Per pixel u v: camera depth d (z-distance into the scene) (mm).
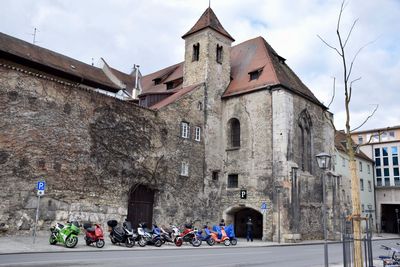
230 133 33781
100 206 23719
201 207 30812
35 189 20797
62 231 17703
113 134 25125
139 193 26766
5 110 20156
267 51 35500
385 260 12531
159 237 21047
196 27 35812
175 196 28859
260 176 30391
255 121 31797
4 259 12852
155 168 27562
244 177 31484
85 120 23672
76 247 17828
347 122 11203
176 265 12555
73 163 22688
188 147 30609
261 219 34281
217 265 13062
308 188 31625
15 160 20219
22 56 25859
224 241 24109
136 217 26203
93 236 18391
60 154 22156
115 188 24734
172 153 29141
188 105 31328
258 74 33406
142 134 27047
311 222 31172
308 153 33094
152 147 27641
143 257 14750
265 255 17594
